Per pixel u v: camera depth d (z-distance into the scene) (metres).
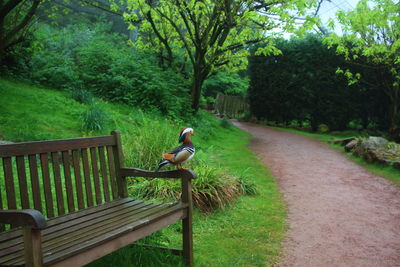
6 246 2.22
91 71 12.17
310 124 19.81
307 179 7.60
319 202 5.89
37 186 2.67
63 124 7.75
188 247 3.17
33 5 8.86
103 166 3.30
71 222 2.71
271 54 20.33
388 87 15.80
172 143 6.50
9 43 9.52
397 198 6.25
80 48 13.26
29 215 1.80
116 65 12.35
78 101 10.02
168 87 12.52
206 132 12.08
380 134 16.78
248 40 13.49
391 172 8.26
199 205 4.91
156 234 3.69
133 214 2.88
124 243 2.44
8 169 2.48
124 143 6.34
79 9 20.08
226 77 27.08
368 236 4.42
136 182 5.53
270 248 3.90
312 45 18.83
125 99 11.35
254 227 4.52
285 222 4.80
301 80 19.12
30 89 9.77
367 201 6.03
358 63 16.47
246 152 10.31
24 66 11.16
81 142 3.06
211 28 12.95
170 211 2.91
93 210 3.02
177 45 15.02
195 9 11.35
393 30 13.66
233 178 6.03
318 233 4.46
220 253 3.66
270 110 20.86
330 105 18.17
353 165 9.37
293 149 11.83
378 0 13.47
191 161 5.98
